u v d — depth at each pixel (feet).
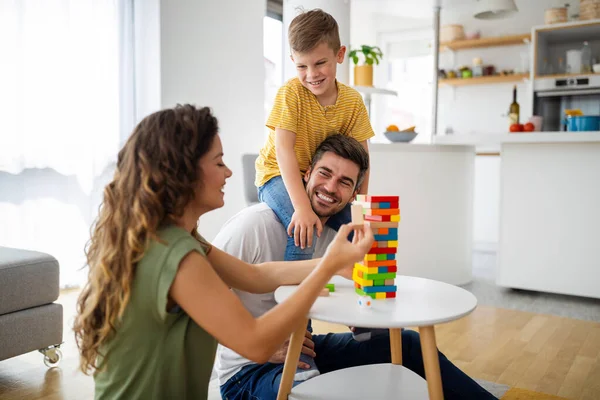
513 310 10.07
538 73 14.92
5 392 6.17
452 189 11.93
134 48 11.87
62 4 10.41
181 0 12.73
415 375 4.33
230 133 14.34
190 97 13.17
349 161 4.91
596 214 10.57
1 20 9.53
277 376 4.35
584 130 10.86
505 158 11.39
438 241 11.82
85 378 6.61
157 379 3.20
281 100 5.93
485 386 6.50
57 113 10.46
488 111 19.13
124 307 2.98
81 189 11.08
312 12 5.95
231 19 14.15
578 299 11.00
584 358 7.53
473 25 19.39
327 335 5.37
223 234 5.16
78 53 10.77
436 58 13.46
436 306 3.60
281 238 5.29
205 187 3.33
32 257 6.63
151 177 3.09
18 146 9.86
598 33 14.37
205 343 3.35
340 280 4.55
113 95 11.43
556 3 17.71
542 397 6.17
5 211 10.07
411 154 11.32
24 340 6.43
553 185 10.94
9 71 9.67
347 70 13.05
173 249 2.98
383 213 3.76
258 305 4.93
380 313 3.43
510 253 11.46
